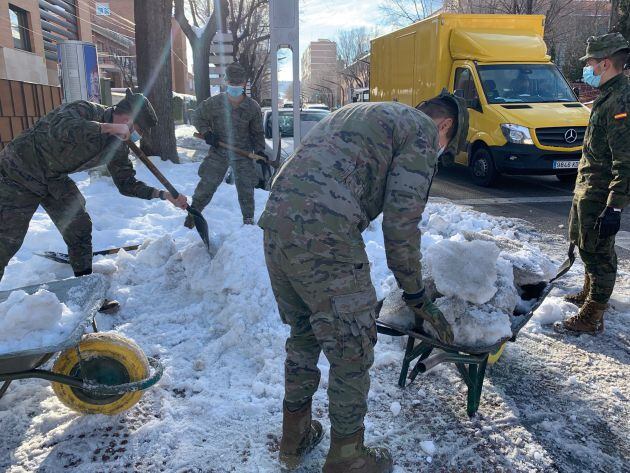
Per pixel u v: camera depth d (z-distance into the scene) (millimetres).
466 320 2561
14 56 14641
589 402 2895
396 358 3258
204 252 4297
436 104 2234
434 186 10125
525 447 2529
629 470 2402
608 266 3465
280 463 2385
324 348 2027
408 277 2051
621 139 3059
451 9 26859
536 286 3227
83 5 21250
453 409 2816
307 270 1956
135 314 3900
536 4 23016
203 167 5359
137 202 6793
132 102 3314
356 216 1951
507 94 10141
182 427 2631
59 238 5207
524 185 10156
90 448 2484
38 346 2293
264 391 2902
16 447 2490
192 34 16891
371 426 2658
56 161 3182
